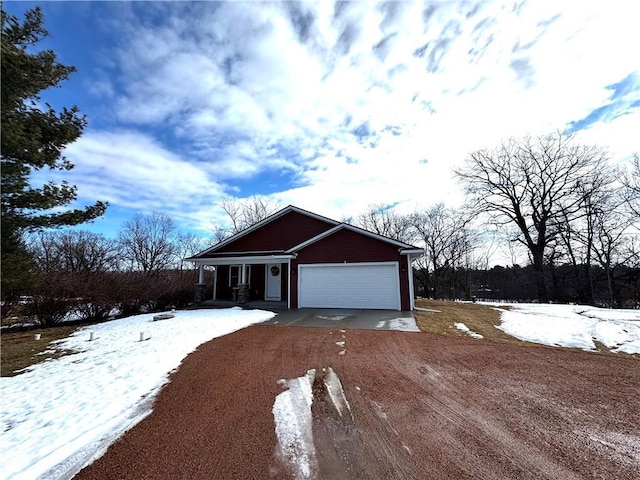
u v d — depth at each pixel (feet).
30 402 13.44
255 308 43.68
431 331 27.25
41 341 26.91
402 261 41.52
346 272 43.19
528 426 10.67
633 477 7.89
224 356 19.92
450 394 13.55
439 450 9.24
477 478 7.91
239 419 11.49
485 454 8.98
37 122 23.95
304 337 25.03
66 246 87.04
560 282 74.33
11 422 11.61
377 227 111.75
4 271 22.74
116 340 25.50
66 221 25.79
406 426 10.75
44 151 24.67
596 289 70.08
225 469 8.51
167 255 111.34
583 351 21.11
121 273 45.80
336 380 15.37
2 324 33.17
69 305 37.81
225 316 36.24
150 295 45.83
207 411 12.20
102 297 40.37
